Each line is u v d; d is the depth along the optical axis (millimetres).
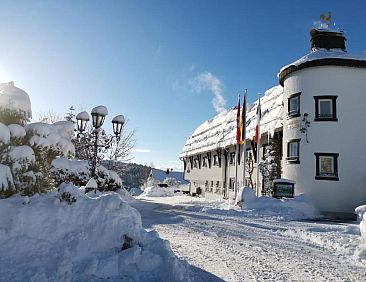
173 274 5824
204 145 42156
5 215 6676
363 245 9359
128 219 7113
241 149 31734
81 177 19141
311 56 22484
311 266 7504
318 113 21312
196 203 27766
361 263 7934
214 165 39219
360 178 20422
